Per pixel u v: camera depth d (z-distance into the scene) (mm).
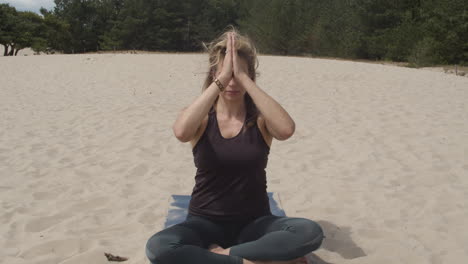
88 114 8453
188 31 58594
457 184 4656
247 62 2787
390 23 34188
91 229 3584
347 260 3068
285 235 2361
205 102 2543
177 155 5832
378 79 12945
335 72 14430
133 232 3547
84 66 16906
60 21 56750
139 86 12141
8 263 3008
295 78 13203
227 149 2559
